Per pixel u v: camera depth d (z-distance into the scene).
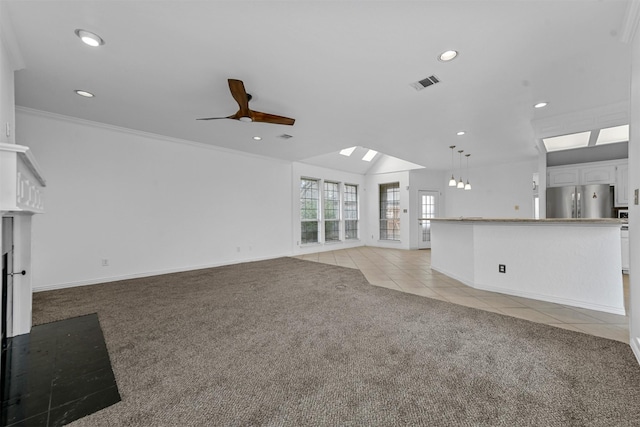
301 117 3.70
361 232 8.51
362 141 4.89
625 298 3.21
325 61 2.40
